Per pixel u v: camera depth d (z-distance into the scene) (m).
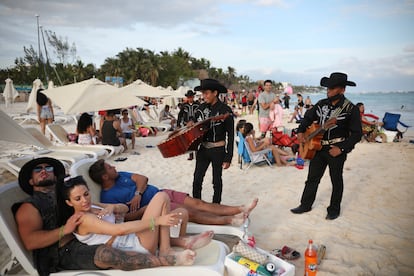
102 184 3.62
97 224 2.44
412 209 4.60
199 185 4.23
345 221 4.20
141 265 2.40
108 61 54.47
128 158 7.96
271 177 6.26
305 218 4.31
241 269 2.59
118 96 7.77
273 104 8.65
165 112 14.49
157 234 2.71
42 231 2.37
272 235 3.84
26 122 14.66
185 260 2.49
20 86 41.28
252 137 7.04
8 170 5.63
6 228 2.31
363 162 7.54
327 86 3.87
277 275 2.55
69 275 2.39
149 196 3.71
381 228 3.97
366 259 3.27
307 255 2.80
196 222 3.50
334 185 4.17
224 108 4.03
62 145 7.56
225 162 4.10
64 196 2.49
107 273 2.40
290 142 7.93
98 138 8.68
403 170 6.74
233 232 3.35
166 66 56.75
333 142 4.01
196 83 59.94
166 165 7.25
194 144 3.83
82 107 7.12
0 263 3.13
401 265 3.15
